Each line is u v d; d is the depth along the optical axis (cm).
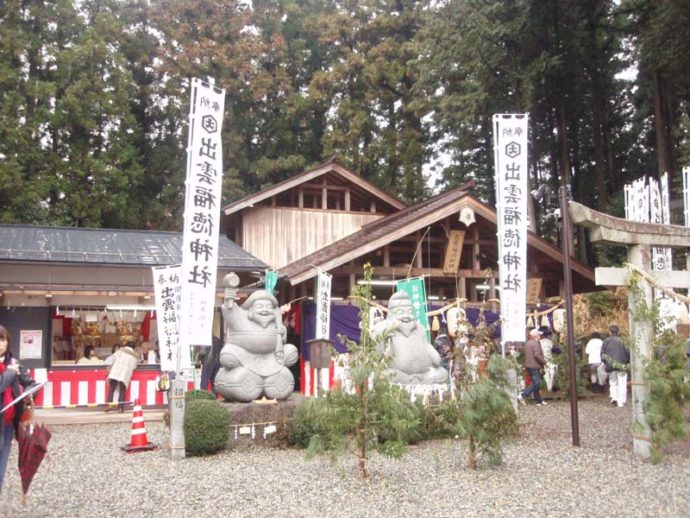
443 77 2686
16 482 813
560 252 2042
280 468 891
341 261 1822
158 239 1962
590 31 2597
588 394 1806
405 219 1973
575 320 2092
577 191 3127
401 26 3403
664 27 2061
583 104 2994
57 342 1764
